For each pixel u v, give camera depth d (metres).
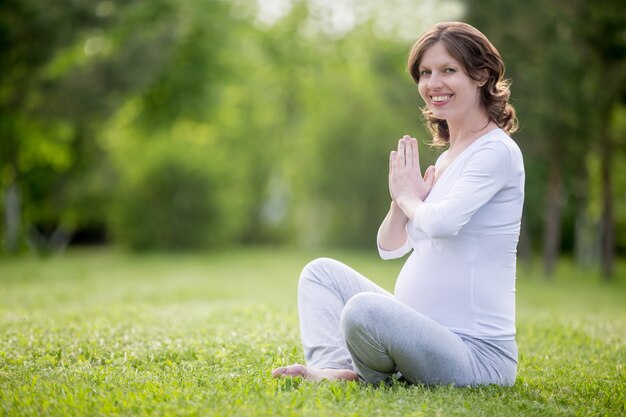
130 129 30.19
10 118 24.91
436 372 4.38
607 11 19.73
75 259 26.64
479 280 4.48
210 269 22.38
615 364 6.12
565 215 33.91
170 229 31.61
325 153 35.38
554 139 21.08
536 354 6.51
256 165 41.44
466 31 4.51
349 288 4.99
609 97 20.34
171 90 27.81
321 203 36.75
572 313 11.08
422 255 4.62
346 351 4.79
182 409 3.90
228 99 35.31
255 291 14.49
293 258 29.53
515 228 4.50
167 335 6.72
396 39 28.61
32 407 4.02
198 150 32.88
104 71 22.88
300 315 4.99
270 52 33.53
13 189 28.56
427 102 4.68
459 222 4.28
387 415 3.86
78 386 4.50
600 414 4.18
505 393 4.39
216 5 28.42
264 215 41.72
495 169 4.37
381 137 34.41
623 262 35.75
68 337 6.49
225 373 5.00
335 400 4.12
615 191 30.62
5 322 7.71
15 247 28.86
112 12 22.92
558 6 19.83
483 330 4.50
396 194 4.71
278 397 4.11
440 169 4.71
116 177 31.42
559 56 19.28
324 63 35.06
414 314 4.32
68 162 30.44
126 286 15.06
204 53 27.72
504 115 4.67
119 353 5.80
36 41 21.75
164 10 25.92
